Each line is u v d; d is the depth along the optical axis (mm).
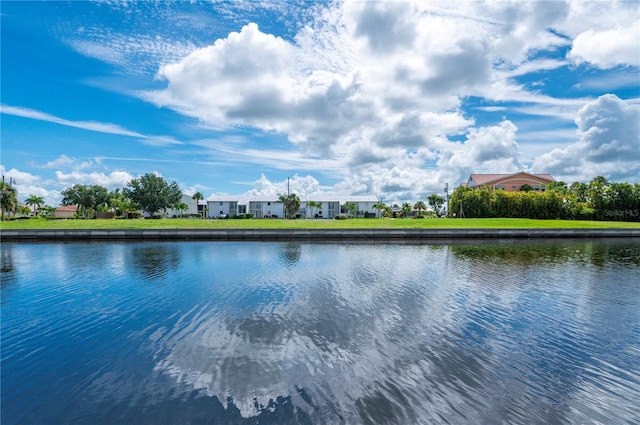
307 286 13852
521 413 5578
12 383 6609
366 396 6031
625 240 32656
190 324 9617
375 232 33469
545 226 40969
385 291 13055
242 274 16266
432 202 78938
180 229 33250
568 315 10336
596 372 6941
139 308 11078
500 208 54562
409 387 6316
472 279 15164
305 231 33375
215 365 7223
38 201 81750
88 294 12844
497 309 10898
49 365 7305
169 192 78188
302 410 5633
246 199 80312
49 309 11086
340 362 7320
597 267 18188
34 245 29156
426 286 13844
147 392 6230
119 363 7359
